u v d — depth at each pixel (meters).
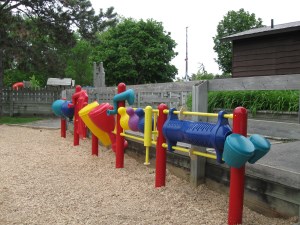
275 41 13.55
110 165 6.20
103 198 4.45
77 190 4.81
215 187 4.52
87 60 38.03
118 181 5.21
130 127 5.54
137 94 7.40
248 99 8.41
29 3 15.91
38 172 5.79
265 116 8.11
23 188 4.89
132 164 6.23
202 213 3.81
